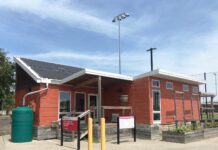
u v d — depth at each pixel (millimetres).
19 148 12141
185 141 14008
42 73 16984
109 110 18469
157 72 15930
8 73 27000
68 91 16875
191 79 19031
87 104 18000
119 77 16094
